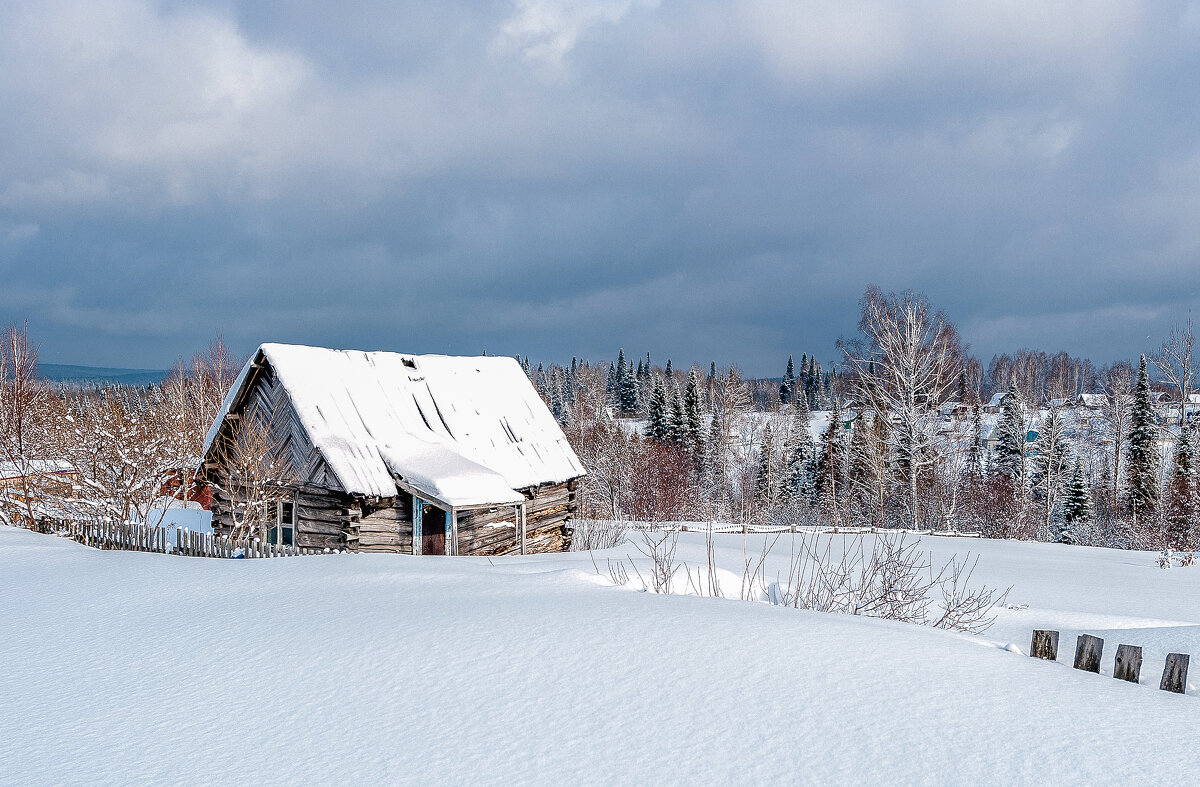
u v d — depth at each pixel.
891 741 4.43
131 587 9.56
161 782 4.23
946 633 7.18
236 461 17.20
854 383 39.81
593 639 6.25
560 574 9.43
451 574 9.48
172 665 6.32
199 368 44.28
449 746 4.52
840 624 6.76
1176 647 9.67
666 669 5.56
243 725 5.00
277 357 17.06
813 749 4.35
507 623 6.79
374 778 4.17
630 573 11.09
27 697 5.75
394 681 5.60
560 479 20.58
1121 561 23.14
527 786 4.01
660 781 4.03
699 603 7.71
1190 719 4.81
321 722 4.97
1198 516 35.16
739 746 4.40
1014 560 21.73
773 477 52.59
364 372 18.67
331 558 11.44
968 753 4.29
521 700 5.15
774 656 5.78
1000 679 5.43
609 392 125.94
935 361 35.22
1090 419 63.59
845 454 48.88
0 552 12.98
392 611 7.46
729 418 59.59
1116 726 4.66
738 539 24.14
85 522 16.16
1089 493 46.09
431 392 19.73
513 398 22.11
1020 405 55.50
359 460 16.41
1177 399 49.50
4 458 22.42
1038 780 3.98
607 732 4.63
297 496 17.09
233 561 11.45
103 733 4.98
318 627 7.06
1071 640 10.55
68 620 8.09
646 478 42.81
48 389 32.88
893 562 10.52
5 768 4.50
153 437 21.06
